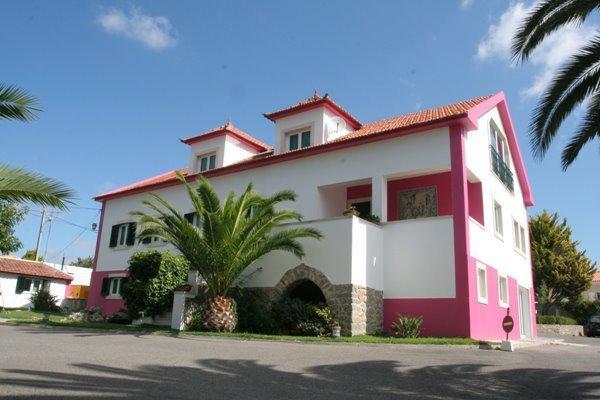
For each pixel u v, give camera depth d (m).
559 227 39.72
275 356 9.88
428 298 15.22
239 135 24.17
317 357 9.93
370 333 15.20
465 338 13.89
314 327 14.38
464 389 7.21
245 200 15.30
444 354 11.15
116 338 12.77
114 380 6.70
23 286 33.16
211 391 6.31
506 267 19.81
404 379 7.82
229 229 14.99
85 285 38.16
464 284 14.66
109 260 25.53
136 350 10.11
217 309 15.09
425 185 18.16
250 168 20.78
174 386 6.50
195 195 15.55
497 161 20.23
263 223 15.41
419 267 15.63
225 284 15.47
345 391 6.73
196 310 15.94
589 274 37.56
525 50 11.86
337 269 15.29
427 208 17.92
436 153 16.16
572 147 12.45
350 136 19.70
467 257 14.85
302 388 6.79
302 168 19.23
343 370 8.45
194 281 17.59
